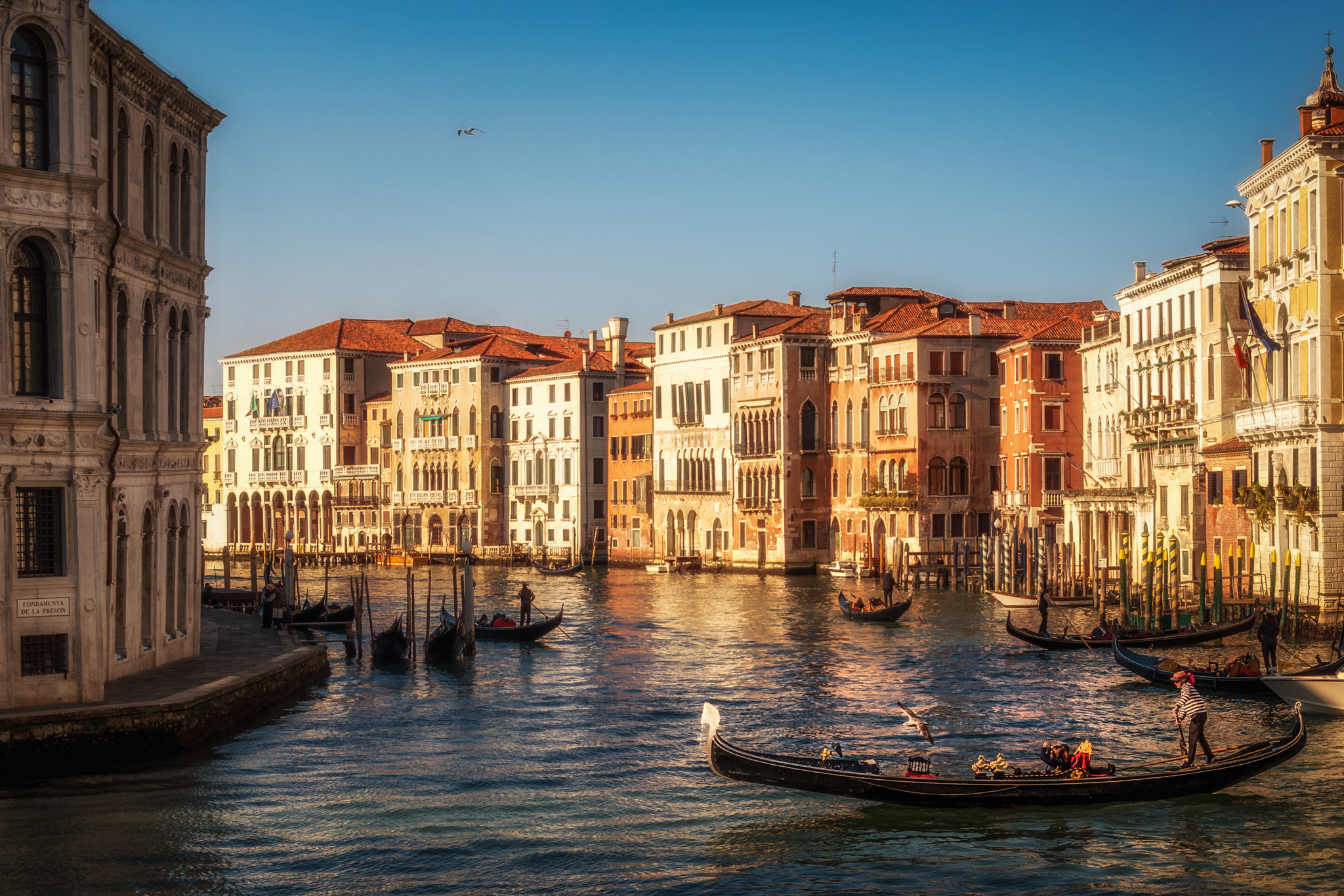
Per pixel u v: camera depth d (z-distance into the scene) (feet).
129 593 104.06
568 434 360.07
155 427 108.99
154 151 109.81
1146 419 211.20
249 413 426.10
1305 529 156.66
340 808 84.48
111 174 100.42
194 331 118.73
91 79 96.78
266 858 75.00
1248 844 78.28
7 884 69.97
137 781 87.04
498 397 380.58
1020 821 82.74
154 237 109.70
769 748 102.47
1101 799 83.97
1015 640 169.58
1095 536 228.43
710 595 250.98
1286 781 90.58
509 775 93.71
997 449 280.51
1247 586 172.76
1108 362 235.20
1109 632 157.48
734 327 316.81
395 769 94.63
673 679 138.62
